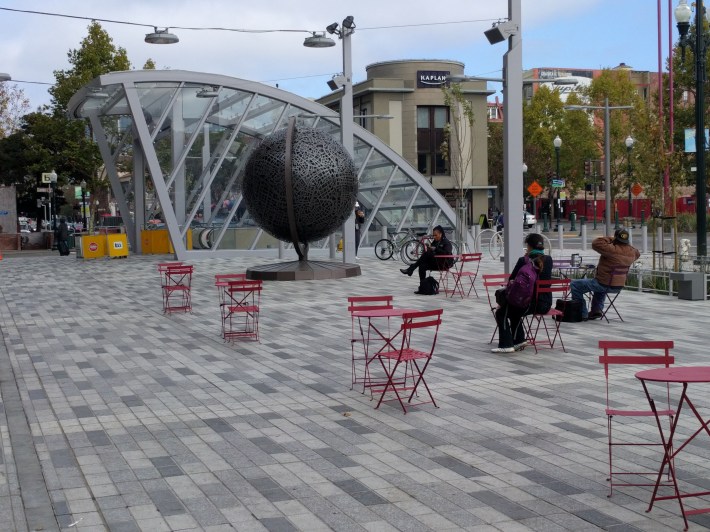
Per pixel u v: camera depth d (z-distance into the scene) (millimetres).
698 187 18531
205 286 20406
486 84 59719
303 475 6105
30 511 5477
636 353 10586
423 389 8883
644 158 19594
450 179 59250
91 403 8656
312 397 8688
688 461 6199
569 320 13320
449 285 19641
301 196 20312
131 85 27703
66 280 23297
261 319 14625
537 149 62688
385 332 12875
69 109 31297
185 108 29500
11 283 22750
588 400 8195
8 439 7289
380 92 58000
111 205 64188
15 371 10500
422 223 33281
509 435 7027
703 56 18344
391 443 6891
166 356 11359
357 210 31188
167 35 23375
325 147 20641
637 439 6805
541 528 4957
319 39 24641
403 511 5309
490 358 10586
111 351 11844
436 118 59188
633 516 5113
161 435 7340
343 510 5355
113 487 5934
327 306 16172
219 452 6762
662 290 17125
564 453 6477
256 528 5082
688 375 4992
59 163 47375
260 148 20719
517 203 15586
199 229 30297
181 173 29750
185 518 5285
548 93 62500
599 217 73625
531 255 11125
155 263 28500
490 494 5586
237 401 8602
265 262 27938
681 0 19562
